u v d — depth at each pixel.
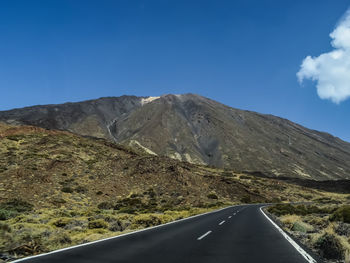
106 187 56.81
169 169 74.06
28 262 6.98
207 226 16.84
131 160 77.31
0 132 80.38
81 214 32.44
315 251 8.91
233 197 73.81
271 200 80.62
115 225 17.03
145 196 57.38
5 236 9.80
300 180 160.38
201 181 76.19
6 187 43.88
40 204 40.09
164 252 8.49
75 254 8.11
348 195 108.44
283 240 11.25
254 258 7.68
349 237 11.10
